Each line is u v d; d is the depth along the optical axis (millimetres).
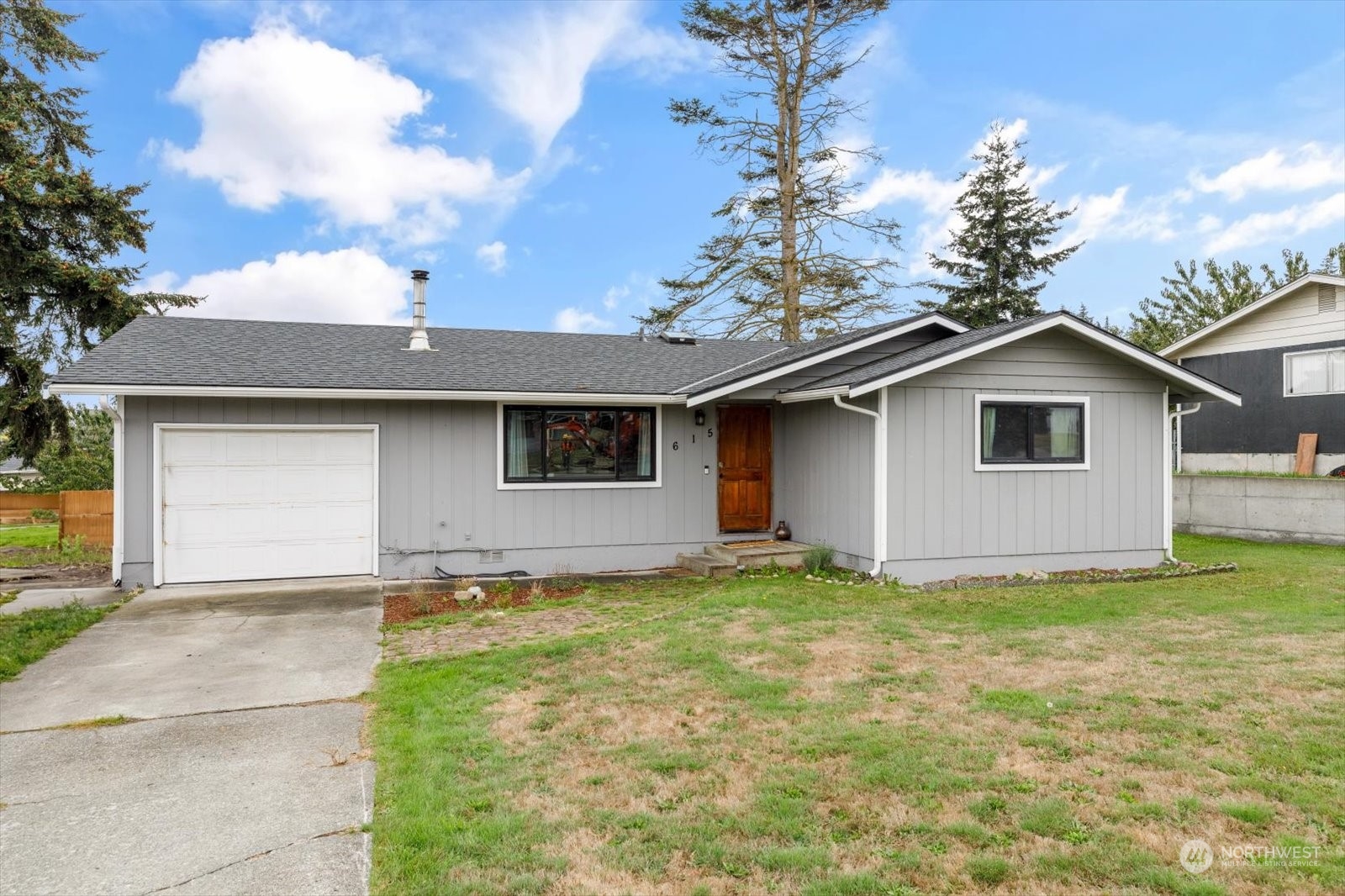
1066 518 10703
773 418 12602
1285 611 7918
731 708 5012
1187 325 26109
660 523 11867
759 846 3260
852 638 6797
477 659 6289
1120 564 10938
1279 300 16531
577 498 11430
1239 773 3881
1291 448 16312
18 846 3379
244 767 4238
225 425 9984
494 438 11023
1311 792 3656
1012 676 5621
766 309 22484
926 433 10070
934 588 9539
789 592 9070
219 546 10055
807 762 4117
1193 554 12344
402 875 3092
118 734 4766
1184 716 4691
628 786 3867
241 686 5754
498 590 9641
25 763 4305
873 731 4527
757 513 12508
